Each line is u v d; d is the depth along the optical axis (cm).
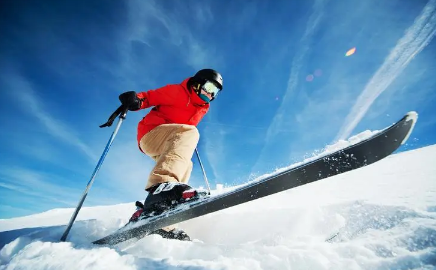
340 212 176
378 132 121
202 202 151
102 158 201
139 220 174
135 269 112
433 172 306
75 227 216
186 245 150
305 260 107
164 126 223
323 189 343
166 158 197
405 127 115
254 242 162
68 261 121
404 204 154
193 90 245
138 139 247
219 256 128
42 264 122
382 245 112
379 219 148
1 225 401
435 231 109
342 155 125
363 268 97
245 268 108
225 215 223
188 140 209
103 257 126
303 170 131
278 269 106
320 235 161
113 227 224
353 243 120
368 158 121
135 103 219
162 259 123
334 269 99
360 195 242
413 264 92
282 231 179
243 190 142
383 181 320
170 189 172
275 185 137
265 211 206
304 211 186
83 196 187
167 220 158
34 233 191
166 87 243
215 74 249
